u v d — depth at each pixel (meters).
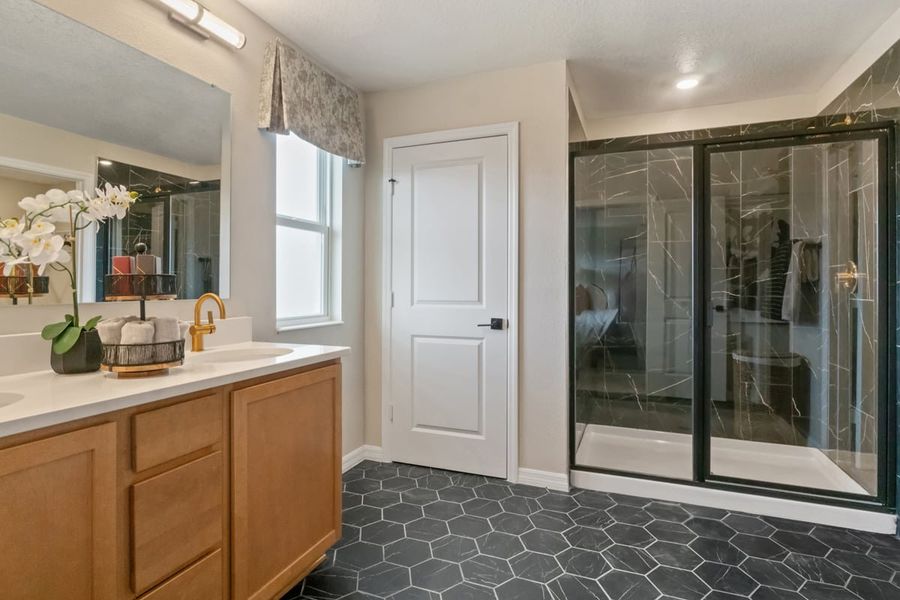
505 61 2.58
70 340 1.30
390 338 2.96
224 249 2.00
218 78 1.96
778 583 1.73
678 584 1.72
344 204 2.83
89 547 1.00
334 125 2.62
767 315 2.96
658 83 2.90
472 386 2.76
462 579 1.75
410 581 1.73
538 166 2.61
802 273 2.84
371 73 2.72
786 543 2.02
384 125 2.97
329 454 1.79
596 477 2.57
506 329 2.68
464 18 2.17
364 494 2.50
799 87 2.96
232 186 2.03
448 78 2.79
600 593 1.67
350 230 2.89
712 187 3.09
